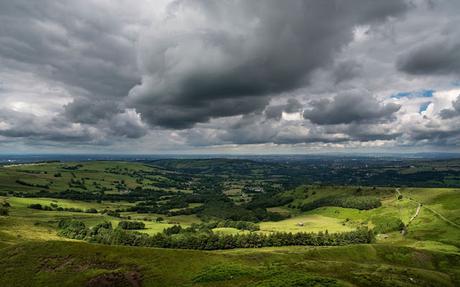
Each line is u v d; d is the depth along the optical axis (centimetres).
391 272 11288
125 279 9931
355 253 15262
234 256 12556
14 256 11544
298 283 8538
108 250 11800
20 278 10288
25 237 19688
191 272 10294
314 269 11050
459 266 14238
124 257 11306
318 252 15000
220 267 10281
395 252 15375
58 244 12200
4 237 18412
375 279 10112
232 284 9081
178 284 9519
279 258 13425
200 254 11906
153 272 10325
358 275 10406
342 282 8975
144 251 11794
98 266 10706
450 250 17362
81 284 9719
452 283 11625
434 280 11250
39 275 10362
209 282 9338
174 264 10894
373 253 15350
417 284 10431
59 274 10338
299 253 14750
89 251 11681
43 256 11412
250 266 10644
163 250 11938
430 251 15712
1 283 10131
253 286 8531
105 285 9656
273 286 8375
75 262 10988
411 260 14750
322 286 8406
